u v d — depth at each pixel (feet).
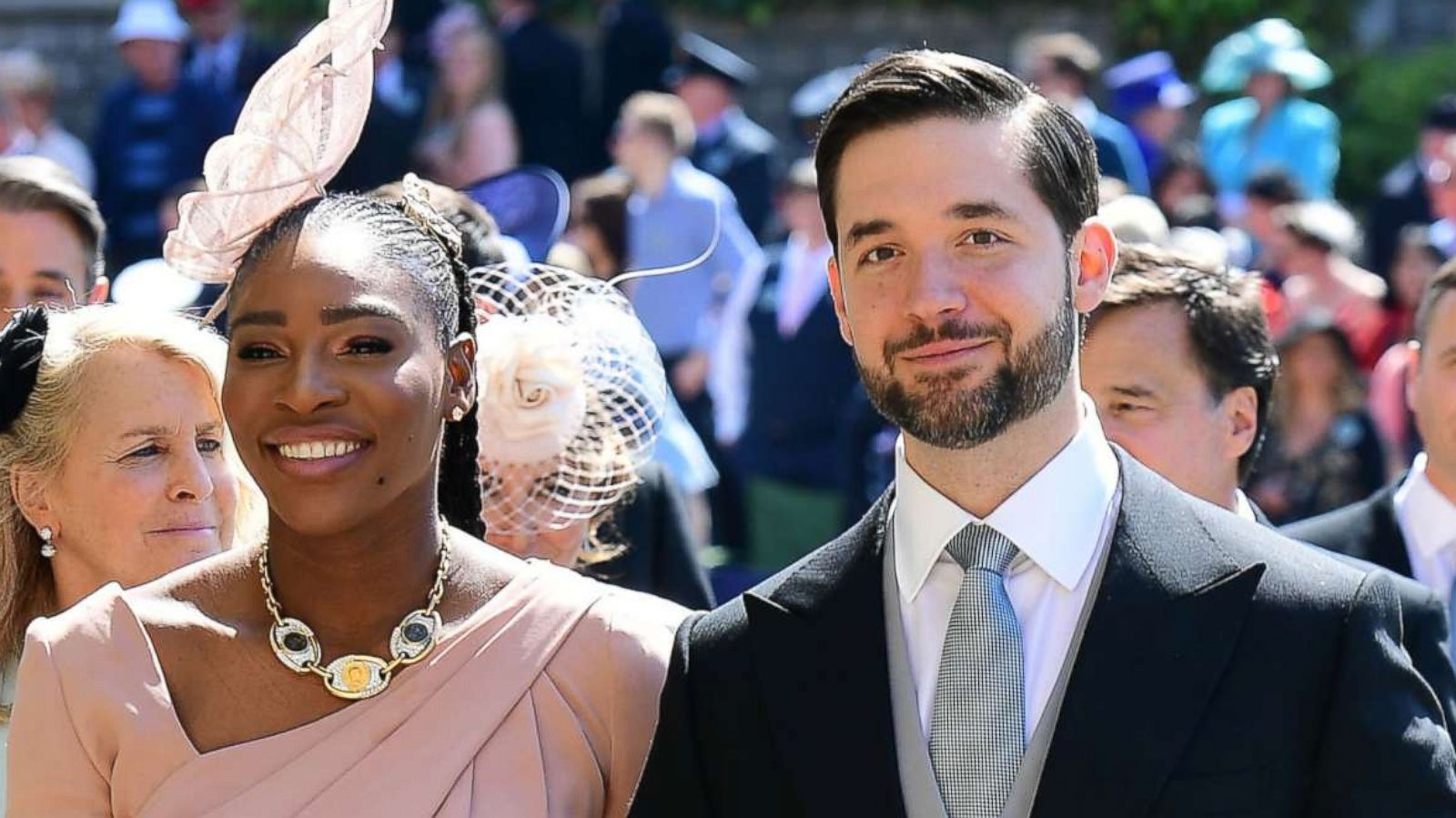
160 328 10.91
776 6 47.47
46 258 14.21
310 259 9.20
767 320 30.63
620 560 14.85
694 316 32.30
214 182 9.67
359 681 9.31
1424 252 30.17
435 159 34.19
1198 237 18.02
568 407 12.15
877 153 9.08
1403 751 8.70
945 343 8.93
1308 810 8.82
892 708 9.20
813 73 47.32
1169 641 8.94
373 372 9.15
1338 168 47.70
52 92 40.29
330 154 9.59
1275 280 31.42
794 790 9.20
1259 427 13.20
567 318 12.70
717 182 34.53
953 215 8.96
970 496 9.27
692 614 9.91
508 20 38.99
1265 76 39.73
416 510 9.44
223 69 37.86
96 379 10.77
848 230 9.18
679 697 9.48
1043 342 9.02
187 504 10.85
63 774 9.21
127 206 37.22
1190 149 39.17
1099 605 9.05
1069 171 9.20
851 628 9.35
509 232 16.61
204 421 10.92
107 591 9.51
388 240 9.42
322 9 47.91
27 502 10.94
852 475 27.37
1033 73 35.78
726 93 36.27
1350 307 30.45
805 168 31.01
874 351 9.09
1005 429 9.05
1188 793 8.73
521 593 9.63
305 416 9.08
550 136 38.55
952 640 9.18
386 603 9.43
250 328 9.18
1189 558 9.12
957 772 9.05
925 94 9.06
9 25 47.75
